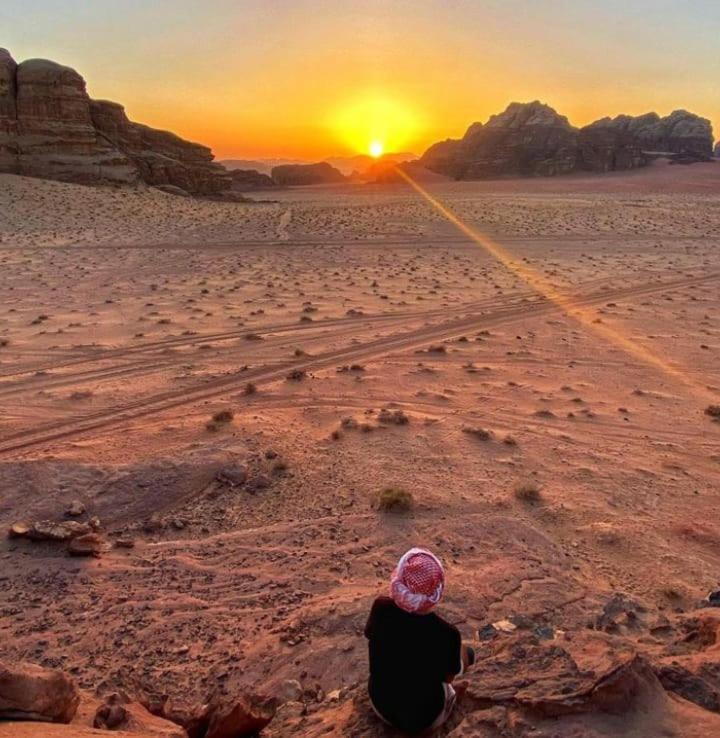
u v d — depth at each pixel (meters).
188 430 15.18
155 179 94.00
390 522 11.09
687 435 15.45
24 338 23.50
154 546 10.35
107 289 33.03
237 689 7.08
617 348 23.25
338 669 7.31
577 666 4.39
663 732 3.78
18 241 47.47
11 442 14.48
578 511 11.62
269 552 10.15
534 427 15.83
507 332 25.47
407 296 32.16
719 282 36.16
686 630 6.63
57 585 9.20
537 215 72.75
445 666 4.05
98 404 17.02
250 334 24.33
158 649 7.85
